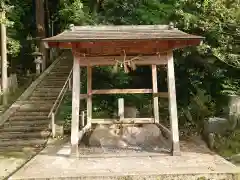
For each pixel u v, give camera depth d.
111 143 8.98
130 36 7.41
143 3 12.50
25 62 19.91
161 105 12.48
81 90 12.82
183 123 10.91
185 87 11.98
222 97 11.01
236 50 10.91
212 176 5.86
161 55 8.16
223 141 8.66
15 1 17.78
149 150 8.17
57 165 6.70
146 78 13.26
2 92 13.22
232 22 10.96
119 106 10.17
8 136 9.82
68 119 11.19
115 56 8.20
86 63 8.16
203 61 11.28
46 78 14.98
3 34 13.55
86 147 8.77
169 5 11.89
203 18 11.26
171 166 6.42
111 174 5.84
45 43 7.34
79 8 13.76
